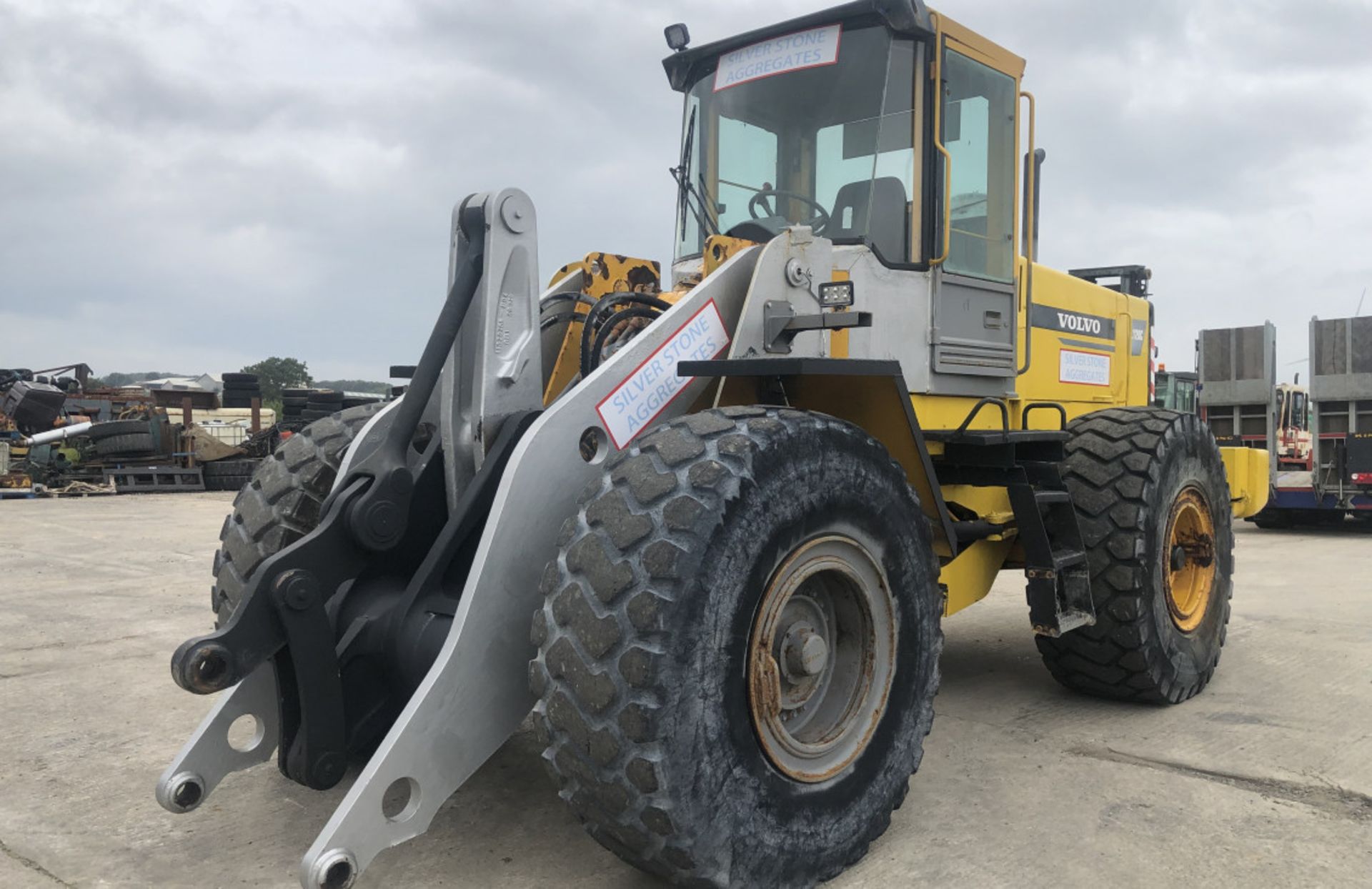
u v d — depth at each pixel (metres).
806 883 2.33
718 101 3.94
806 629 2.45
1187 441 4.00
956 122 3.68
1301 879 2.43
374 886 2.40
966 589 3.68
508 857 2.55
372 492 2.39
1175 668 3.84
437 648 2.36
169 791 2.41
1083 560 3.46
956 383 3.70
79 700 3.99
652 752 2.02
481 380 2.57
